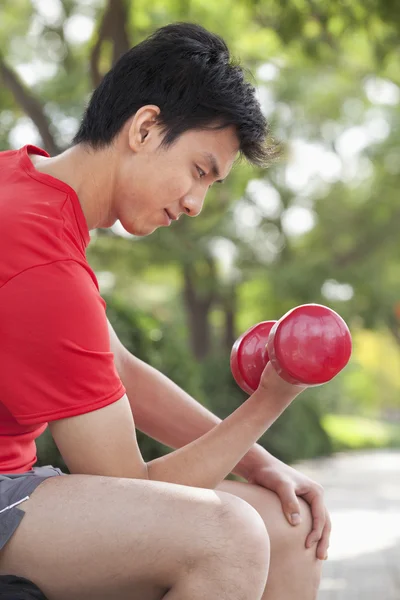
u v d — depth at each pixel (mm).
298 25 9031
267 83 20250
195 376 6621
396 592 4613
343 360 2162
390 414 46031
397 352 45875
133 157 2252
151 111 2225
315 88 20812
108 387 2084
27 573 2016
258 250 20422
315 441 16234
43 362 2033
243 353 2369
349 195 22844
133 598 2043
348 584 4844
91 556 1989
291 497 2377
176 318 23797
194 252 15180
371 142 22688
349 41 9922
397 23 8375
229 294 20266
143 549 1975
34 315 2021
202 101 2227
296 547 2373
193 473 2203
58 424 2082
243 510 2016
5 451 2148
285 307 21312
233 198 15414
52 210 2135
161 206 2277
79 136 2322
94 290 2111
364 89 20969
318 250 22344
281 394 2217
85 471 2104
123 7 10094
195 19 12383
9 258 2039
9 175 2217
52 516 2010
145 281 20719
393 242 22438
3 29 14859
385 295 22016
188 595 1971
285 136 21328
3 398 2066
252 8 9500
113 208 2318
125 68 2273
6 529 2006
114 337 2639
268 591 2355
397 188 22562
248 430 2225
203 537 1969
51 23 14727
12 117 13477
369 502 9500
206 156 2248
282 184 21297
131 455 2119
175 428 2648
